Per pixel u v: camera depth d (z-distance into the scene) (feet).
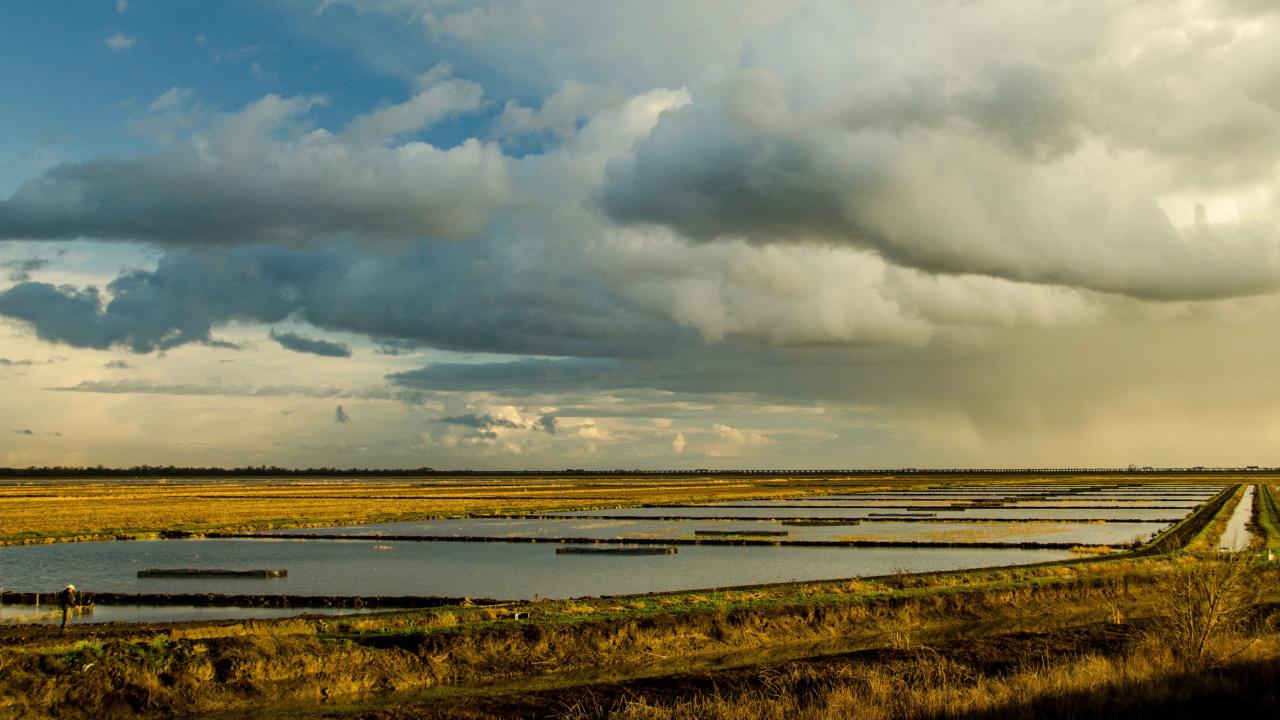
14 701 62.18
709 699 61.16
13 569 153.89
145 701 64.90
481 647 78.28
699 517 277.23
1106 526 234.17
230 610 109.60
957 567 149.18
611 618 86.48
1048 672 58.75
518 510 310.04
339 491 520.83
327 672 71.36
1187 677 56.39
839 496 431.84
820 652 83.61
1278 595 99.60
